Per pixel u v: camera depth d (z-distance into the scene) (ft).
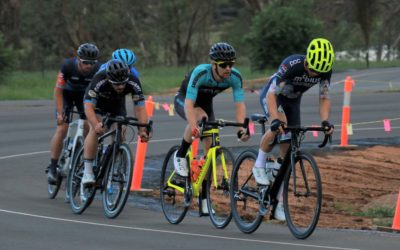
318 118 117.29
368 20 345.72
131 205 58.49
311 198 51.44
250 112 128.98
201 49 412.77
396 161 80.59
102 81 51.34
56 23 329.72
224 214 49.14
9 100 161.58
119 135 51.70
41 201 59.41
